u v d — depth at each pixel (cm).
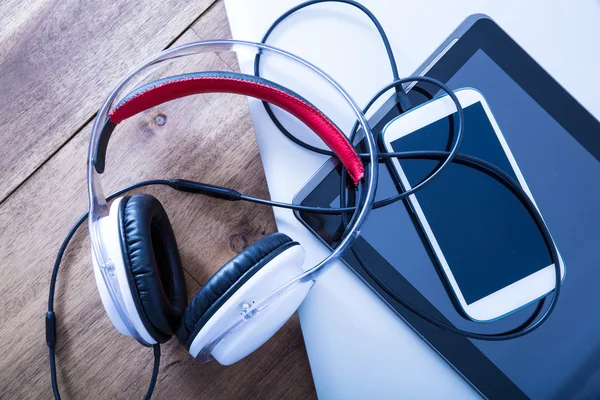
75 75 60
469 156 54
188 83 46
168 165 58
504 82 57
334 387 54
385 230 54
